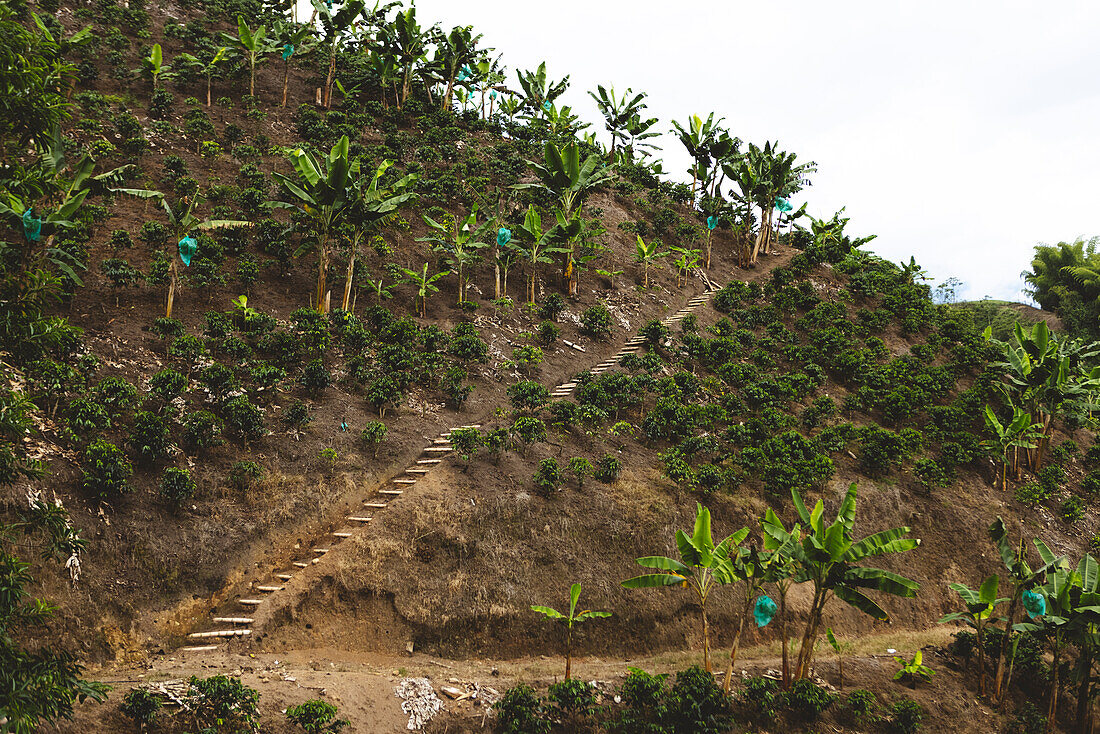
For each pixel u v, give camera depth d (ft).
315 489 56.44
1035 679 57.26
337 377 68.49
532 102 143.54
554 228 90.22
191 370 61.11
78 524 44.47
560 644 52.95
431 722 42.50
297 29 118.62
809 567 46.73
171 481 48.32
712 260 122.62
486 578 53.62
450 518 55.88
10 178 32.01
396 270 87.92
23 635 38.58
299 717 37.35
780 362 94.84
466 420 69.67
